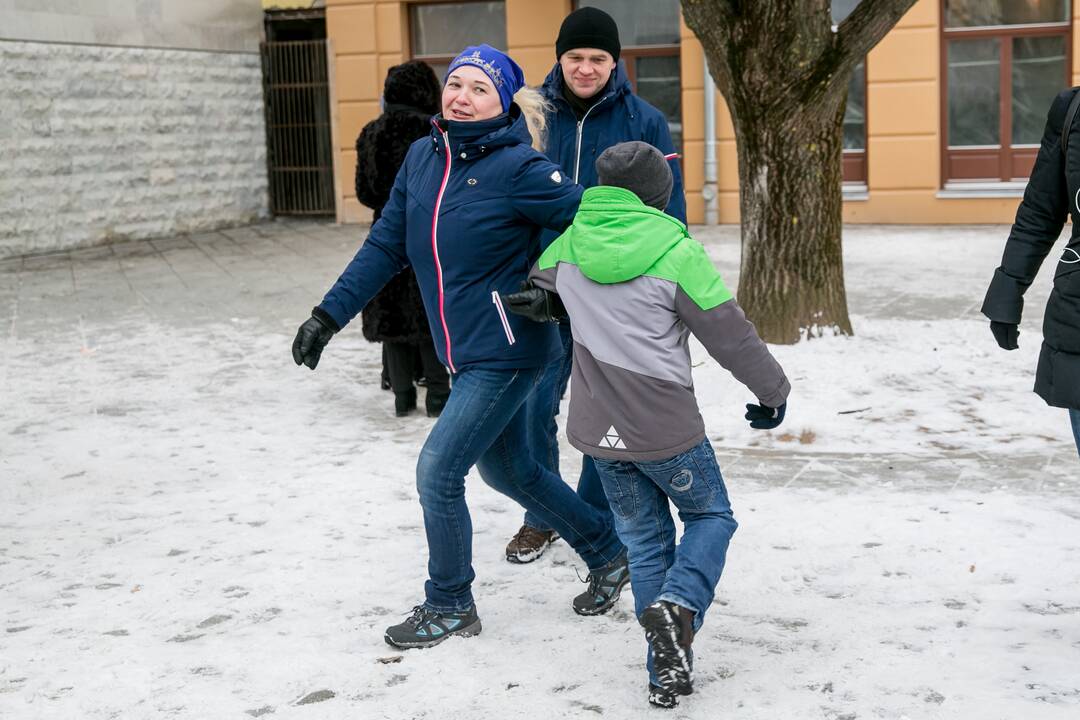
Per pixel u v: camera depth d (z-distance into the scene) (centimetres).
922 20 2375
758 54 1216
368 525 779
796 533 727
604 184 522
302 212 2945
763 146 1245
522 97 600
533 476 608
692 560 509
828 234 1258
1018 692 512
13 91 2233
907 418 1000
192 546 748
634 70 2616
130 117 2514
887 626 588
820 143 1241
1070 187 529
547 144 693
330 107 2844
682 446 511
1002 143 2395
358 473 902
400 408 1079
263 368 1304
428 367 1063
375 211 1021
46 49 2298
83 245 2419
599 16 671
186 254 2319
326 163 2917
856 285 1703
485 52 573
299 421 1073
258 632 610
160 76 2589
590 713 510
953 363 1176
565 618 619
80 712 526
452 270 568
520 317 568
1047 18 2331
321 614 632
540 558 707
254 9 2881
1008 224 2386
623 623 611
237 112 2831
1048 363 543
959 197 2409
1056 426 961
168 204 2631
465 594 594
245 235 2653
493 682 543
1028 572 651
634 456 513
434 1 2747
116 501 850
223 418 1088
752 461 895
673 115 2606
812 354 1209
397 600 649
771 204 1253
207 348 1414
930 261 1928
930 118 2403
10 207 2250
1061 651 552
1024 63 2358
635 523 541
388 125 994
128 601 658
